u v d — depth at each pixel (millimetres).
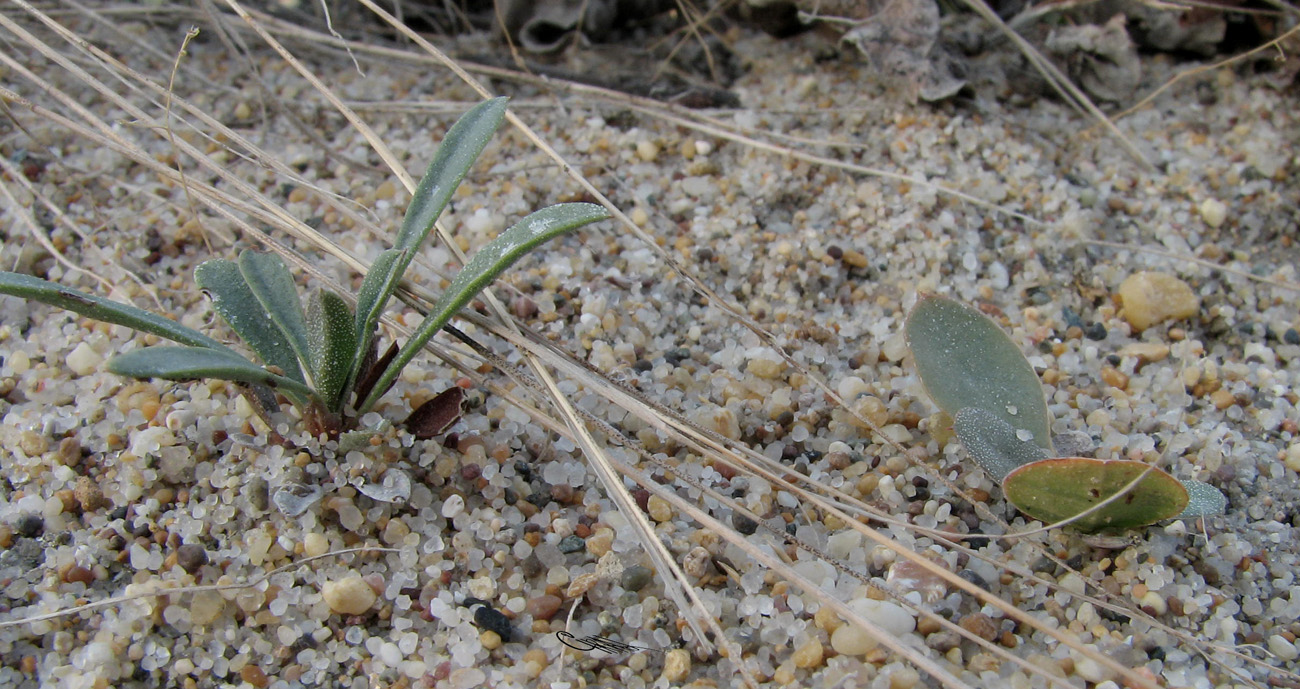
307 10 199
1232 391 142
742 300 153
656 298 151
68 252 151
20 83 176
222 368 101
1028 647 111
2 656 108
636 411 119
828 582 116
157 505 118
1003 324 150
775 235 160
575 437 118
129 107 132
